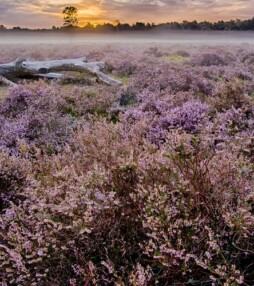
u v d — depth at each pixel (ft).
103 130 13.50
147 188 8.20
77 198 7.51
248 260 7.64
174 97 22.59
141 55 59.52
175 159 8.20
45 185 9.45
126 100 25.89
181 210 7.54
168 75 30.48
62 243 7.36
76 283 7.06
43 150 14.88
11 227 8.26
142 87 29.07
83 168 10.62
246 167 8.95
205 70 37.45
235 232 7.30
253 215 7.41
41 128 17.66
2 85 34.94
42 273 7.29
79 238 7.23
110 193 7.34
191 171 8.41
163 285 7.19
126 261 7.30
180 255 6.50
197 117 16.97
